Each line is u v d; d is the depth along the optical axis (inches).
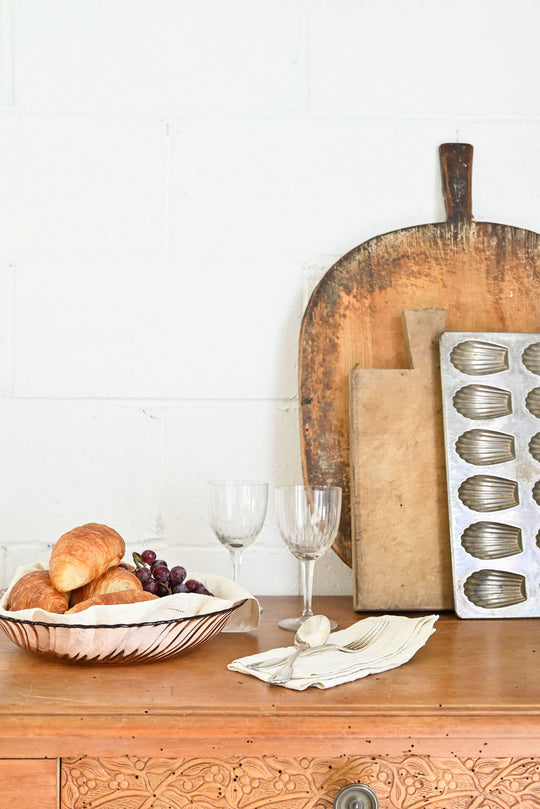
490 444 39.5
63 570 30.9
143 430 43.2
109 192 43.4
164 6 43.7
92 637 28.4
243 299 43.6
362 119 44.1
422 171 44.2
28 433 42.9
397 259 42.9
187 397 43.4
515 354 40.4
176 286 43.4
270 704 25.9
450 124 44.4
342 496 41.5
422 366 40.6
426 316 40.9
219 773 26.4
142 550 43.1
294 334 43.7
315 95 44.0
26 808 26.0
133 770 26.4
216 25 43.8
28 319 43.0
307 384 41.9
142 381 43.3
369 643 32.5
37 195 43.3
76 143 43.4
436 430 40.2
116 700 26.1
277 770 26.5
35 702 25.9
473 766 26.6
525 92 44.5
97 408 43.1
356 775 26.6
